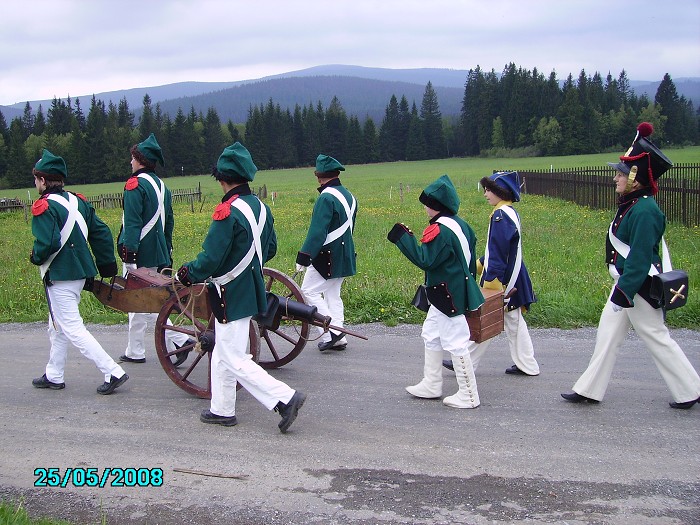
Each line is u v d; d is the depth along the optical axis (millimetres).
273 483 4176
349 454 4539
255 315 5133
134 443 4789
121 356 6812
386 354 6863
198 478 4262
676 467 4262
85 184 81562
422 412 5262
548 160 82250
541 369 6273
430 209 5309
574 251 12273
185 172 93625
